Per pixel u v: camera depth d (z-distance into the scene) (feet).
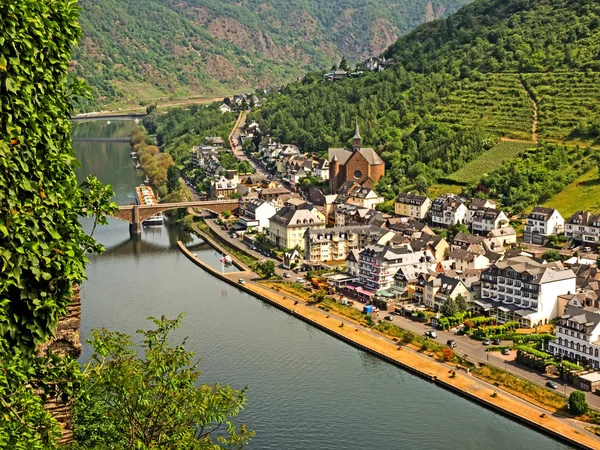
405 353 584.81
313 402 487.61
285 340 615.98
